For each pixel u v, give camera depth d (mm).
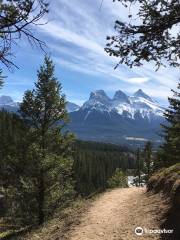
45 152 26891
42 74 27297
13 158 26891
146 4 7973
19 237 21156
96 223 17406
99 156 167875
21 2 6809
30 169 26875
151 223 15203
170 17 8016
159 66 8633
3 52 6719
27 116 27391
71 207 25453
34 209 28016
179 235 12805
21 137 27359
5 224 33031
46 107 27438
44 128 27516
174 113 42094
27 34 6691
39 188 27641
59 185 28359
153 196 20859
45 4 6508
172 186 18703
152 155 67312
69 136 28031
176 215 14383
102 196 27203
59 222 20672
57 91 27469
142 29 8234
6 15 6797
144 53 8391
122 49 8414
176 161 43281
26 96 27297
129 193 27516
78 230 16609
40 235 18938
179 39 8320
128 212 18656
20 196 27750
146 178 66812
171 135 43594
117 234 14844
